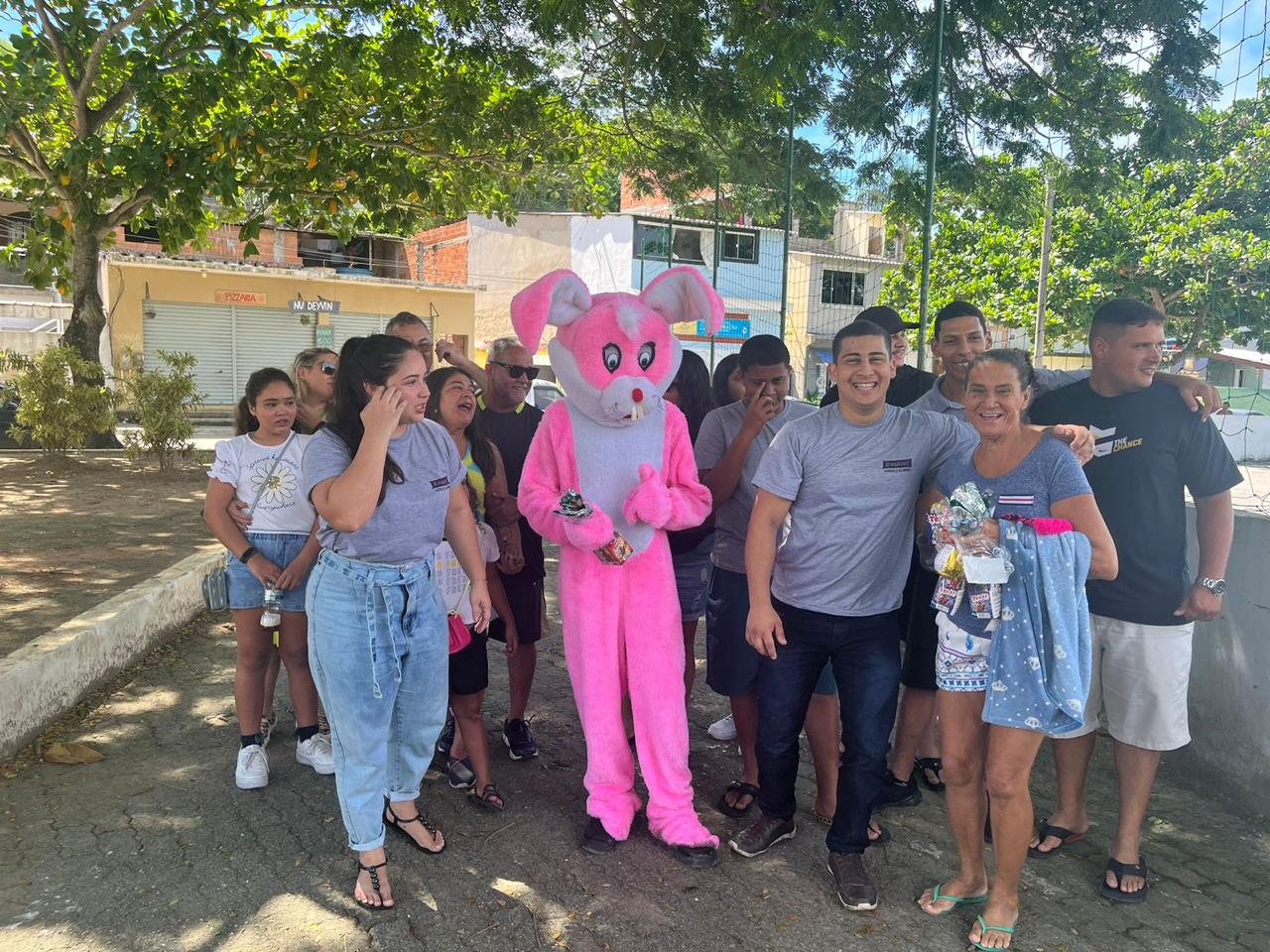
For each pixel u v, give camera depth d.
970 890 3.02
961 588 2.79
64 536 7.99
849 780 3.08
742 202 11.68
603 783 3.38
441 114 10.77
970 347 3.84
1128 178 10.70
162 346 24.25
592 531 3.21
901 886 3.19
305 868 3.16
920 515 3.22
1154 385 3.21
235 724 4.35
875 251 18.16
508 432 4.21
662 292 3.65
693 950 2.78
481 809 3.65
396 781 3.23
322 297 26.22
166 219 11.99
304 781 3.80
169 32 11.54
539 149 12.39
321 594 2.88
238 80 10.82
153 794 3.64
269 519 3.73
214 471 3.72
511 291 29.02
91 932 2.75
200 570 6.18
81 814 3.46
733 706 3.73
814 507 3.13
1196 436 3.11
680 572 4.21
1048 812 3.71
